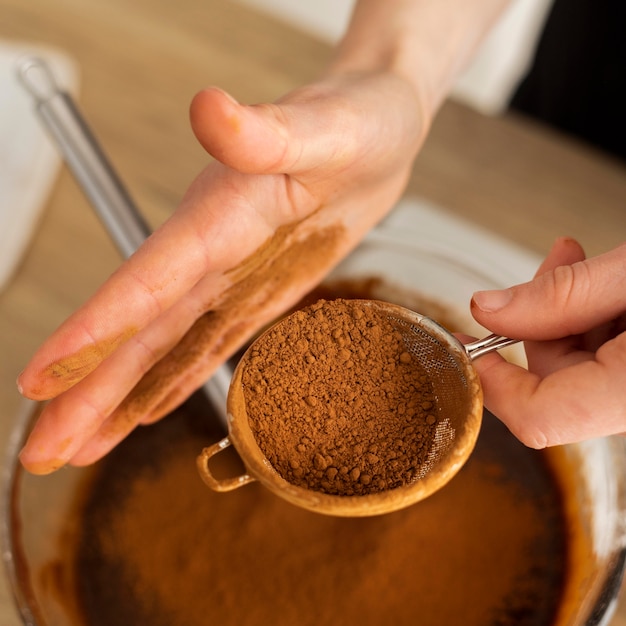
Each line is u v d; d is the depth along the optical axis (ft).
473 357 1.25
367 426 1.24
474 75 2.60
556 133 1.83
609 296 1.21
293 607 1.33
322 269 1.47
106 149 1.81
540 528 1.38
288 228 1.38
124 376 1.32
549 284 1.23
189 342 1.39
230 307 1.39
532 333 1.24
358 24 1.57
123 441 1.46
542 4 2.41
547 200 1.74
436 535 1.37
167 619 1.34
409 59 1.52
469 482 1.42
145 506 1.42
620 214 1.73
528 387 1.22
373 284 1.48
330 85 1.39
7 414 1.57
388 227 1.57
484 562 1.36
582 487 1.38
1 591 1.45
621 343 1.18
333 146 1.26
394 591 1.33
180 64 1.90
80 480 1.43
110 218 1.38
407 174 1.53
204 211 1.29
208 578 1.36
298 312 1.28
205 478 1.18
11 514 1.32
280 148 1.17
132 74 1.89
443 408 1.23
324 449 1.23
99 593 1.37
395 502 1.15
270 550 1.37
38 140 1.78
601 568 1.28
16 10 1.95
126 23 1.95
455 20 1.60
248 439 1.19
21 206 1.72
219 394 1.40
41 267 1.70
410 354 1.27
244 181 1.29
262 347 1.25
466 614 1.32
